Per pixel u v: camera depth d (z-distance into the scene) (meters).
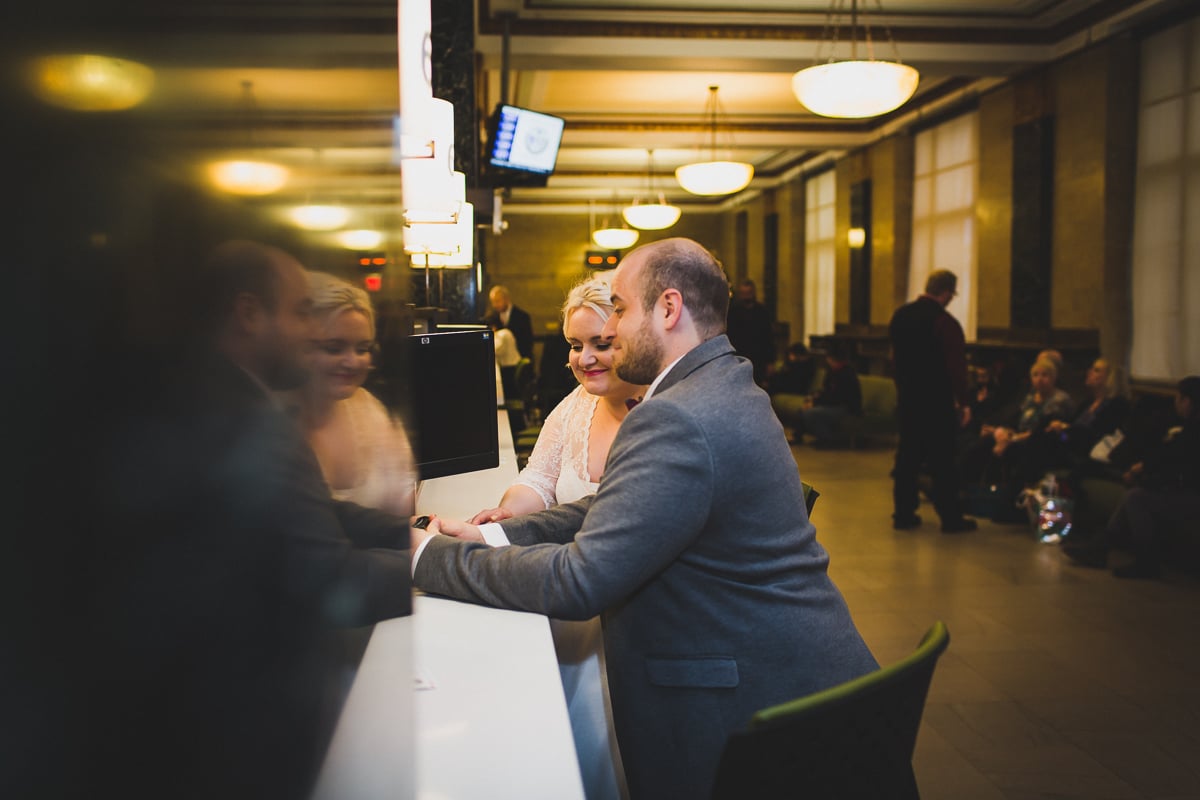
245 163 0.33
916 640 3.91
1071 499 5.65
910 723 1.15
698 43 7.95
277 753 0.36
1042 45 8.28
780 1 7.49
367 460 0.53
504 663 1.19
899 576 4.89
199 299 0.29
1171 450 4.79
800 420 10.48
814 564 1.40
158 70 0.26
